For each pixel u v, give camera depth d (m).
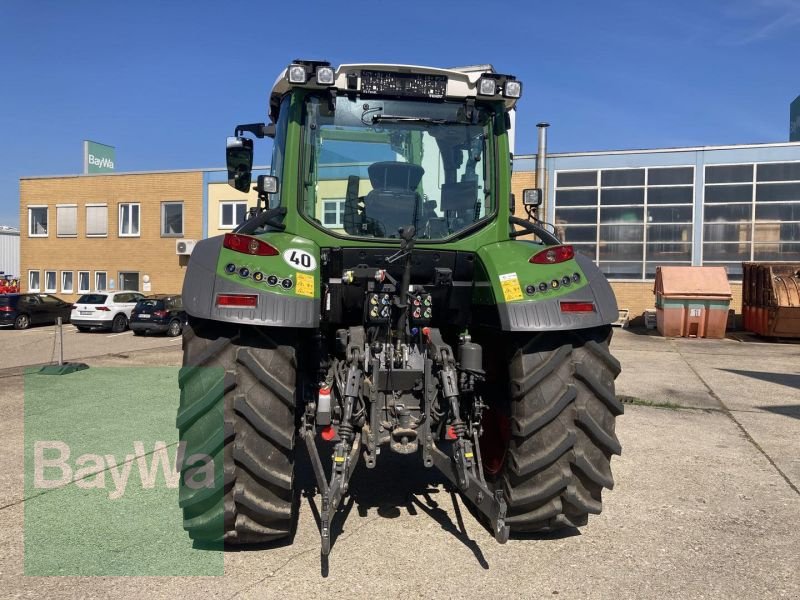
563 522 3.47
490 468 3.88
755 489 4.62
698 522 3.97
